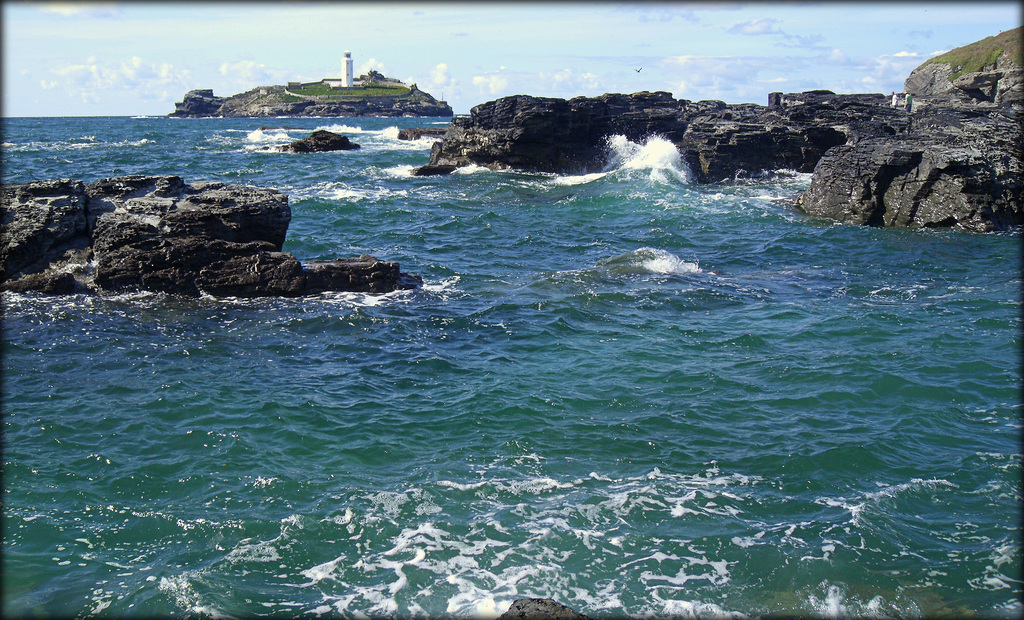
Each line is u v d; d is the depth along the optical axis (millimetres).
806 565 10031
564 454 12852
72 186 22688
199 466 12234
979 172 32375
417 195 43031
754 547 10406
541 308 20734
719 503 11430
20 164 57875
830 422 14109
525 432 13609
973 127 37531
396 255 27547
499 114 55094
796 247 29453
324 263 22422
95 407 14195
